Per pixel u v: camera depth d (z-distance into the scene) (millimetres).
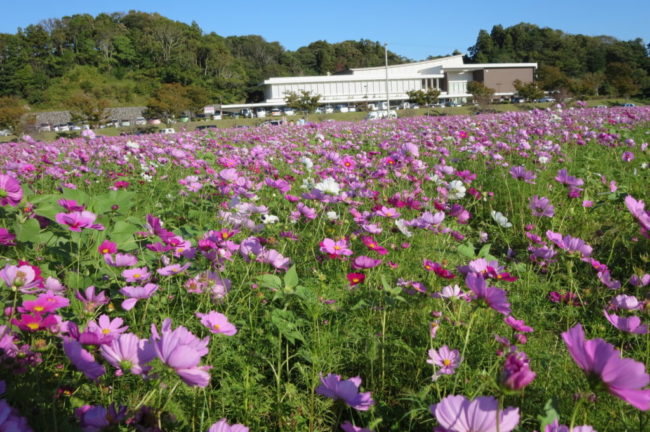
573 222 3707
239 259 2521
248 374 1533
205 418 1388
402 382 1691
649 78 97375
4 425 827
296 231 3244
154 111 48094
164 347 944
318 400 1515
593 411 1419
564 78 61344
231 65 99312
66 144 11984
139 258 2232
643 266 2758
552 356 1659
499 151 6309
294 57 123125
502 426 849
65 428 1124
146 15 103750
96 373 1040
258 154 5043
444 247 2834
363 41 138875
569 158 5691
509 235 3645
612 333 2098
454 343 1798
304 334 1842
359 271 2348
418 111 50562
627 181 4625
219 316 1447
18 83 74812
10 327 1443
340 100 78938
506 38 124688
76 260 2080
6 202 1856
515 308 2312
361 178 4676
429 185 4555
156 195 4559
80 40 89562
